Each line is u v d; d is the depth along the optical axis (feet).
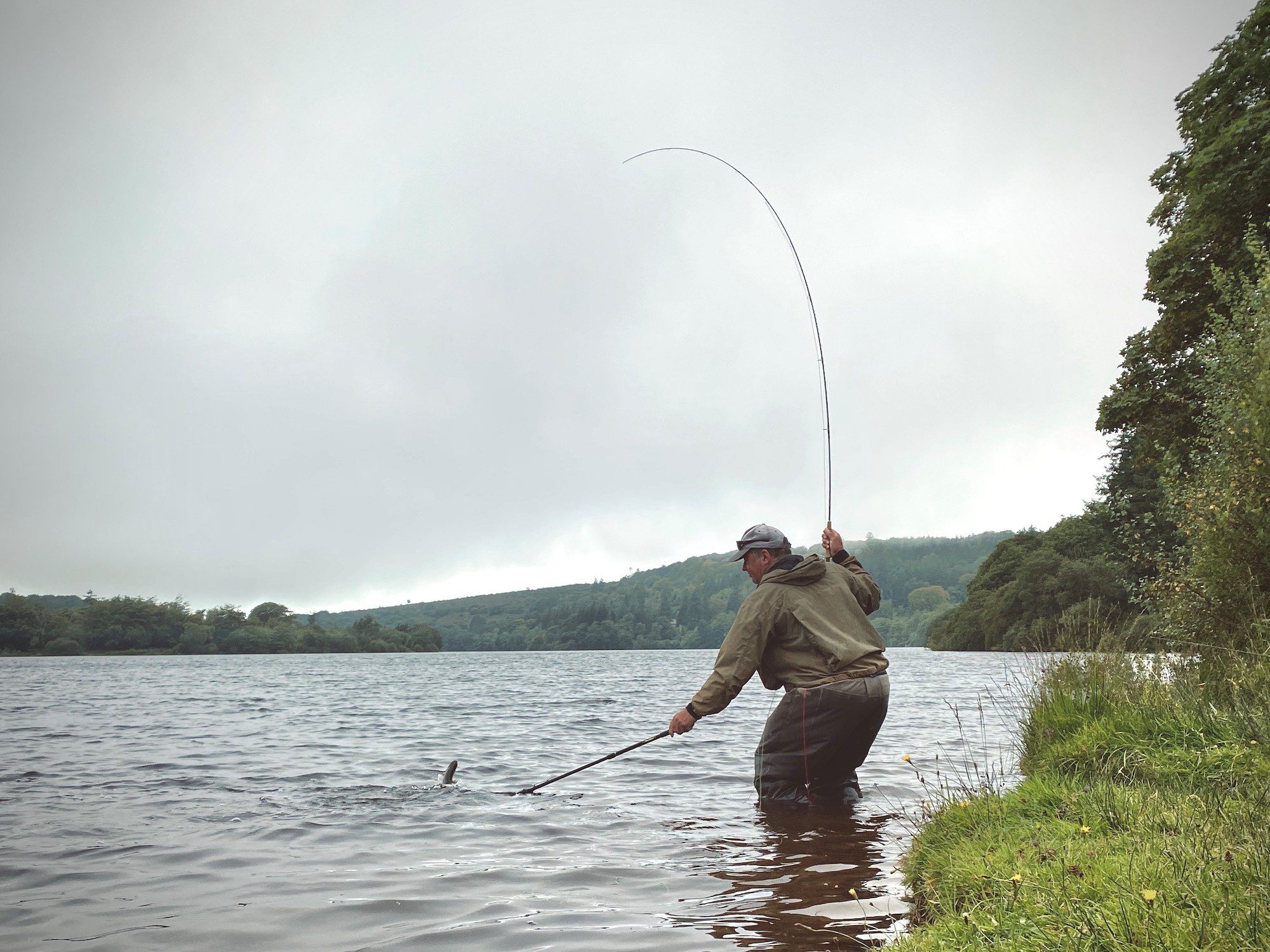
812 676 19.84
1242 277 31.91
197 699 71.82
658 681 108.06
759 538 21.02
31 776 25.82
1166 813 12.11
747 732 37.22
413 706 59.11
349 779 25.11
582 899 12.92
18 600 514.68
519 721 45.70
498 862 15.24
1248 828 10.57
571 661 279.69
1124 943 7.98
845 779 20.59
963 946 9.09
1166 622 26.84
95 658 497.05
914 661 141.79
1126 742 16.56
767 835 17.02
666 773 25.72
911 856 14.11
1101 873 10.06
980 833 13.51
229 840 17.10
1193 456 34.83
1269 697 15.79
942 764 24.94
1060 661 23.18
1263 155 50.72
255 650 561.02
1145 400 58.54
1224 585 24.56
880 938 10.77
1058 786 14.82
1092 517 159.84
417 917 12.13
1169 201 61.11
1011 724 34.58
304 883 13.91
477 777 25.46
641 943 10.85
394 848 16.39
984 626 199.82
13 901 13.02
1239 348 27.96
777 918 11.78
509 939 11.14
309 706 61.05
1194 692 18.71
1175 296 56.59
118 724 45.47
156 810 20.24
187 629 552.82
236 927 11.74
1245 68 55.36
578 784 23.84
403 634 617.21
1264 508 24.50
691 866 14.71
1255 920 7.88
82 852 16.14
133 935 11.46
